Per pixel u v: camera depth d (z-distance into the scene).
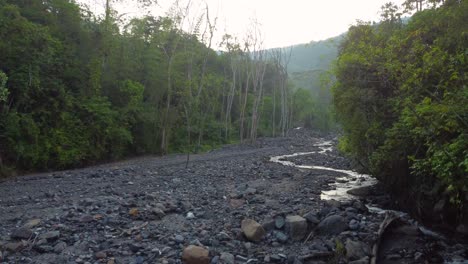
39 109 25.05
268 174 22.25
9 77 23.11
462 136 7.61
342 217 11.02
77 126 27.33
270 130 67.00
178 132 42.06
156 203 13.27
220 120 54.53
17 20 23.45
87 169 25.61
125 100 33.78
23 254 9.03
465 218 10.74
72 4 30.27
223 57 62.62
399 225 11.52
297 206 13.45
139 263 8.55
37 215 12.16
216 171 23.53
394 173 14.02
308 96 82.94
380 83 13.90
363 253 9.20
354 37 16.91
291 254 9.20
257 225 10.38
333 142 53.56
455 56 9.12
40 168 24.47
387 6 16.77
